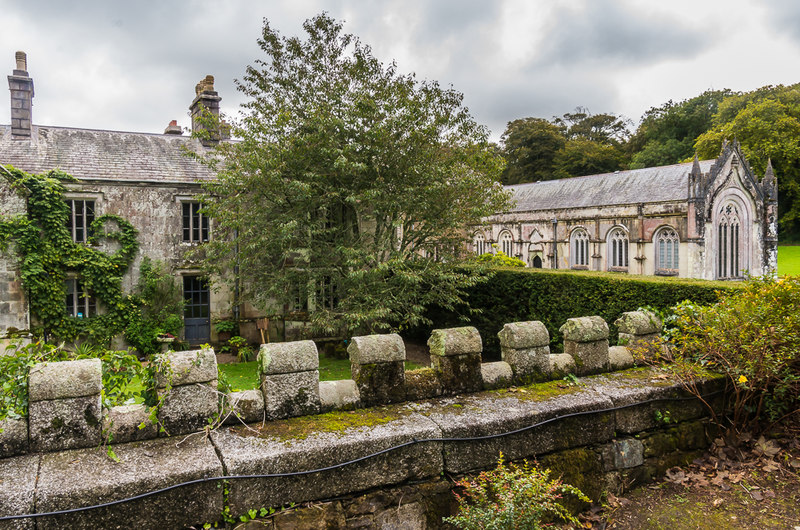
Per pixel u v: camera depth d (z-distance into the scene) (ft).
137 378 12.91
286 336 58.54
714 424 17.78
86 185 53.26
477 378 16.37
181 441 12.10
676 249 107.24
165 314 55.93
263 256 49.21
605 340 18.79
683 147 185.78
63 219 51.29
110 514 9.97
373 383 14.88
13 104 55.11
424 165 44.21
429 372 15.94
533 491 11.60
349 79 46.85
